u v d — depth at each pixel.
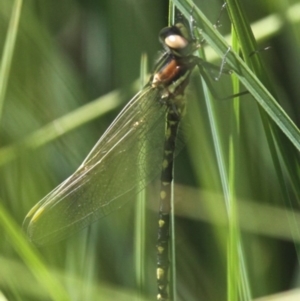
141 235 0.74
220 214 0.75
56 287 0.73
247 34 0.72
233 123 0.73
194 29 0.74
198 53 0.75
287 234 0.75
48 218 0.75
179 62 0.75
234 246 0.73
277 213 0.75
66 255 0.75
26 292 0.74
